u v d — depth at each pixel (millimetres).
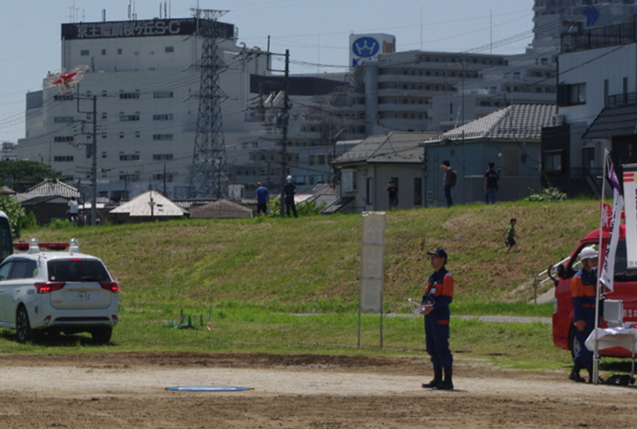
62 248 23047
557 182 61094
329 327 26219
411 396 11891
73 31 193125
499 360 18797
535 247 37000
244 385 13211
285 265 42844
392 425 9195
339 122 169250
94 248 53375
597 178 57062
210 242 49719
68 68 192625
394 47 191500
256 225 52188
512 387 13484
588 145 59688
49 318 20141
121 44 191125
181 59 187000
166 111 185000
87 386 12641
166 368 15930
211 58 156250
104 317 20703
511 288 33938
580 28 77750
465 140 65938
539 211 40844
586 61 60531
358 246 42625
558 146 61500
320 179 158750
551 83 153250
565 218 39062
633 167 14516
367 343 23688
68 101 188750
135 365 16406
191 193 153250
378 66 171125
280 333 26078
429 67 172250
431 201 70625
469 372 16359
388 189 56000
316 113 169250
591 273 15086
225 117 185500
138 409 10102
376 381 14234
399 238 41812
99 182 170750
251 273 43062
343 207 75875
